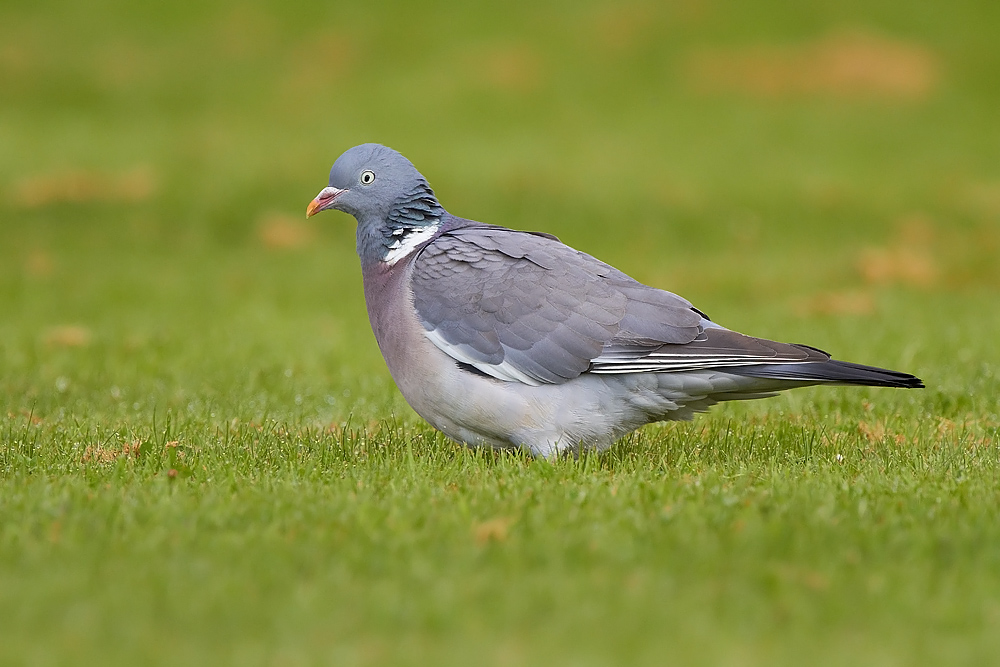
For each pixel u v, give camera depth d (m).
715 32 48.12
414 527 7.71
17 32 46.78
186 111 40.44
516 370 9.38
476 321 9.44
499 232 10.03
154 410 11.30
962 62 45.22
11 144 35.03
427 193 10.24
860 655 6.04
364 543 7.40
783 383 9.29
